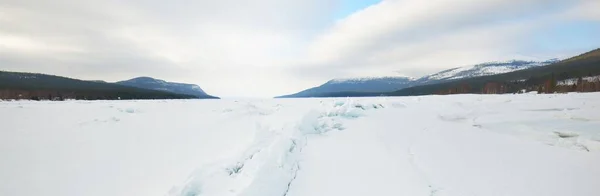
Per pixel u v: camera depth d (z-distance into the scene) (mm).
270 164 6078
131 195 5871
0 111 19312
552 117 13422
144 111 20109
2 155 8430
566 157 7738
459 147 8906
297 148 8195
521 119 13258
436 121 13859
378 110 17516
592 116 13047
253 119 14594
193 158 8078
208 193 5246
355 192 5777
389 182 6223
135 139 10539
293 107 21359
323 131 11078
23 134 11320
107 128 12750
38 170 7293
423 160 7621
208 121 14492
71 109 21016
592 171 6668
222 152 8461
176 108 22547
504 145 9109
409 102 23453
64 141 10195
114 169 7336
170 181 6465
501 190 5758
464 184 6070
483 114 15602
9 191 6090
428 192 5734
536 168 6957
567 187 5859
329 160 7602
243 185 5355
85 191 6105
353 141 9641
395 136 10438
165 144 9773
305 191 5836
